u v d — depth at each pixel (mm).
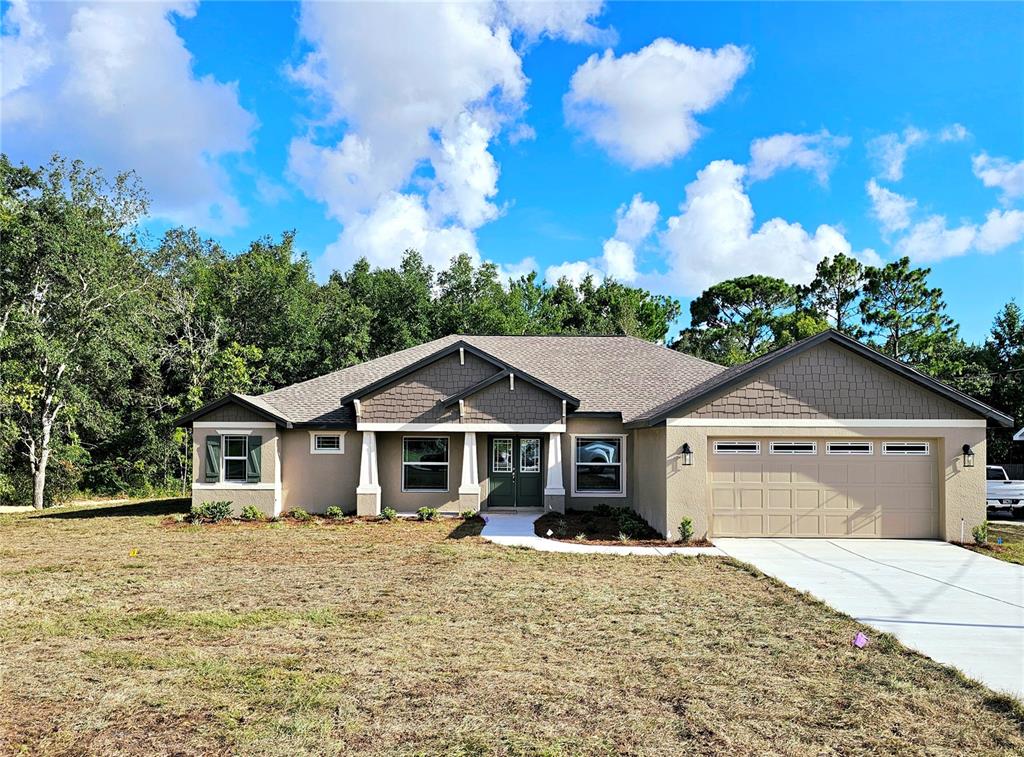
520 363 23062
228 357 31875
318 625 8234
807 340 14859
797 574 11344
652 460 16578
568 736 5188
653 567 11914
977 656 7129
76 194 27484
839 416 14891
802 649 7344
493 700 5883
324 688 6133
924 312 43938
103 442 31234
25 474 27078
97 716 5523
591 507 19875
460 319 40781
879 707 5766
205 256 48594
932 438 14992
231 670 6598
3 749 4945
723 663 6879
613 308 57000
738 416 14898
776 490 15070
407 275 41062
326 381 22281
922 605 9297
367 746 5012
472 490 19062
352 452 19906
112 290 28031
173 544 14539
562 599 9578
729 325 57062
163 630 8008
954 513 14688
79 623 8289
